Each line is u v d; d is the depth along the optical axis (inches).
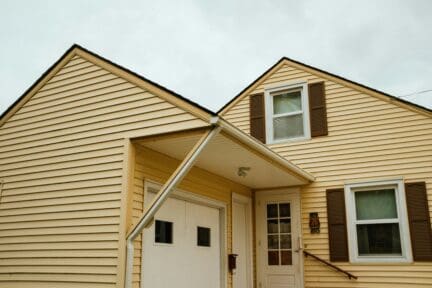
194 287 267.9
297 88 379.6
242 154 249.4
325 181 346.6
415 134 325.1
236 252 332.5
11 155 268.2
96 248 213.5
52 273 225.0
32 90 273.7
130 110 228.4
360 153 340.2
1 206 260.2
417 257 302.8
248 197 358.9
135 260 216.5
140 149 230.4
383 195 329.4
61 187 239.6
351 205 333.1
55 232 232.2
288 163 286.0
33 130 264.2
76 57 262.4
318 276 330.6
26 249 240.1
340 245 327.9
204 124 200.4
